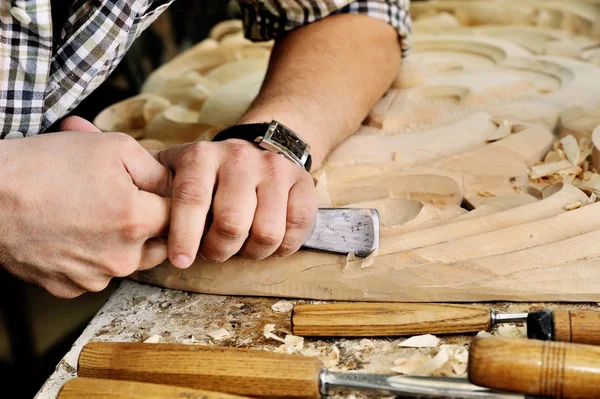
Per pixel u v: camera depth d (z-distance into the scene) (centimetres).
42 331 153
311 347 75
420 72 138
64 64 88
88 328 83
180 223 73
